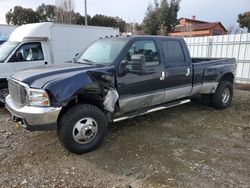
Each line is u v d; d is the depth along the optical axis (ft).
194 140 14.88
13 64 23.97
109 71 13.78
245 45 33.78
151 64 16.02
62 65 15.02
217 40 37.17
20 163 12.20
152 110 16.63
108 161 12.41
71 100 12.91
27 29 26.61
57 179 10.88
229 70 21.57
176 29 123.95
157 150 13.52
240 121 18.48
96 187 10.32
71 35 31.12
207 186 10.27
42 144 14.28
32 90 11.93
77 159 12.61
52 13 133.08
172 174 11.17
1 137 15.29
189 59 18.57
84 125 12.91
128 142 14.52
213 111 21.01
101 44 16.79
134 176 11.07
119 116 15.24
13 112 12.87
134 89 15.15
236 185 10.34
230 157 12.76
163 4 104.63
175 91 17.70
